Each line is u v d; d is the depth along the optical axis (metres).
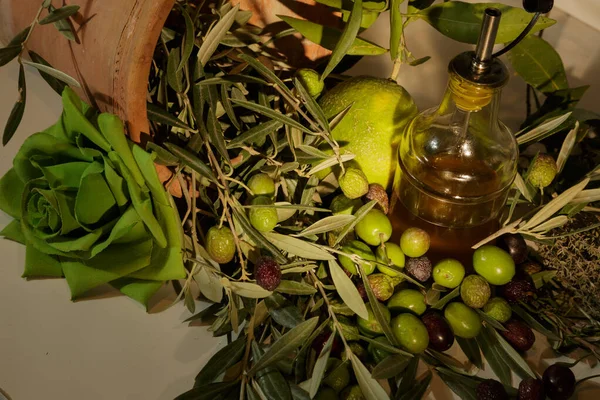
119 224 0.49
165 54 0.56
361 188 0.54
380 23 0.76
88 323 0.54
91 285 0.51
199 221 0.58
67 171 0.51
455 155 0.53
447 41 0.75
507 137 0.54
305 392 0.49
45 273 0.53
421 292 0.54
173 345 0.54
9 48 0.50
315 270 0.56
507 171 0.53
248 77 0.53
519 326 0.53
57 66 0.56
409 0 0.61
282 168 0.54
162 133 0.57
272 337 0.54
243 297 0.54
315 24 0.58
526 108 0.69
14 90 0.67
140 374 0.52
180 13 0.57
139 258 0.51
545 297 0.56
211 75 0.55
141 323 0.55
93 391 0.51
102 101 0.52
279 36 0.61
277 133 0.60
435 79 0.72
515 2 0.75
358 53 0.61
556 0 0.77
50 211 0.50
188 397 0.48
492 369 0.53
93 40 0.50
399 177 0.56
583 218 0.58
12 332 0.53
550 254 0.57
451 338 0.52
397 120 0.58
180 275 0.52
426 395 0.52
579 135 0.61
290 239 0.53
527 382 0.50
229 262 0.57
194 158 0.51
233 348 0.51
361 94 0.58
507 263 0.53
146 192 0.50
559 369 0.51
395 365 0.49
